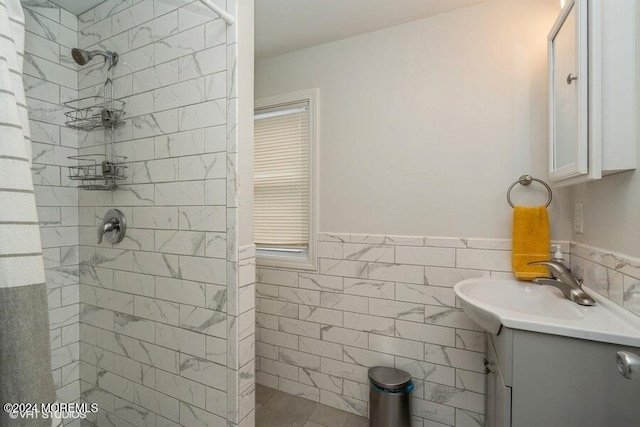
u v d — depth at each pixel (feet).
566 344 2.62
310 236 6.02
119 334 4.55
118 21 4.50
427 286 5.08
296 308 6.15
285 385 6.24
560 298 3.61
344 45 5.75
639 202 2.67
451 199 4.95
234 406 3.64
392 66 5.36
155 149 4.18
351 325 5.65
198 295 3.88
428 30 5.09
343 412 5.65
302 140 6.37
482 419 4.68
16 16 1.99
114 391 4.60
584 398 2.56
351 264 5.65
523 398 2.78
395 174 5.34
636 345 2.35
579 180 3.22
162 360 4.16
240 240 3.71
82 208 4.92
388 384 4.76
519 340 2.80
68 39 4.87
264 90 6.52
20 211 1.57
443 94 4.99
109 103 4.59
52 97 4.69
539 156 4.45
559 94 3.74
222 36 3.69
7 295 1.49
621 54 2.77
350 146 5.70
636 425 2.39
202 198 3.84
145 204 4.28
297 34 5.60
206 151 3.81
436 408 4.99
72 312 4.89
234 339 3.65
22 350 1.50
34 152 4.49
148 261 4.27
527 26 4.50
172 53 4.03
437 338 5.00
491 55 4.70
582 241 3.90
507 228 4.62
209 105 3.78
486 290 4.32
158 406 4.19
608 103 2.81
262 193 6.78
